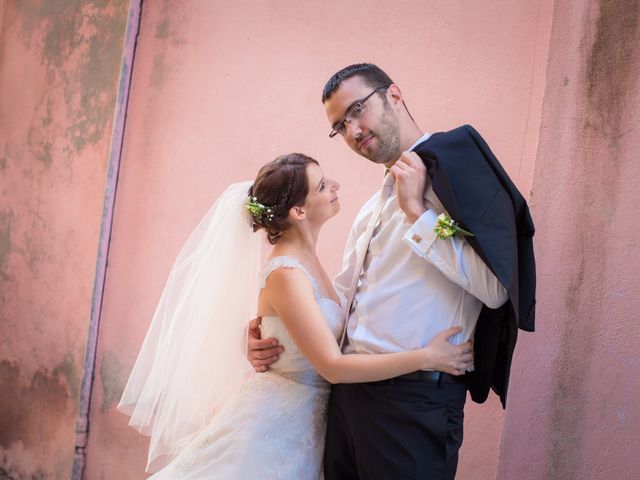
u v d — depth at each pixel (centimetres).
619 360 276
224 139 428
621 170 282
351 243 296
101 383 475
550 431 292
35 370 516
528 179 315
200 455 276
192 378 294
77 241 496
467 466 324
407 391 249
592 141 291
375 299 260
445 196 243
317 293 276
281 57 409
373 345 259
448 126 342
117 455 461
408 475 247
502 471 304
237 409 281
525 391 301
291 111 401
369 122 268
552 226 299
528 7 324
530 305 246
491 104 330
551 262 298
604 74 290
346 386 264
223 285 295
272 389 281
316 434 279
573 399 287
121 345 466
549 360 295
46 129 530
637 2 284
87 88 503
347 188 375
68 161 510
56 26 535
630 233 277
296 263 277
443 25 349
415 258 255
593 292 285
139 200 467
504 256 236
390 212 265
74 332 491
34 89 546
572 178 295
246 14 426
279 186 283
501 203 241
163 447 296
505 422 305
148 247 459
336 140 382
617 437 274
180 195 446
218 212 302
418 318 253
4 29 579
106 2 497
